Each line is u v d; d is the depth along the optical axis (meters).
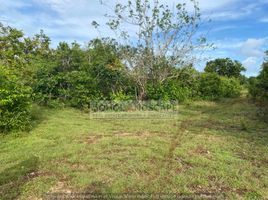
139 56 15.00
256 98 15.75
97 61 14.80
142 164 5.51
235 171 5.18
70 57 14.79
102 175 4.99
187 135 8.07
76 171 5.18
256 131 8.73
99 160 5.72
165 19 15.23
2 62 14.00
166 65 15.55
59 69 14.34
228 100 19.06
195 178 4.84
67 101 12.91
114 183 4.62
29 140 7.25
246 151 6.49
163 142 7.20
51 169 5.26
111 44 15.38
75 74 13.16
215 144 7.04
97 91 13.46
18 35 16.94
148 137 7.79
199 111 13.30
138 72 14.66
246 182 4.70
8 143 6.97
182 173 5.10
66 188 4.50
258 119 10.98
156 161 5.74
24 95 8.20
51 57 15.59
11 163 5.57
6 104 7.90
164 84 15.69
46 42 18.55
